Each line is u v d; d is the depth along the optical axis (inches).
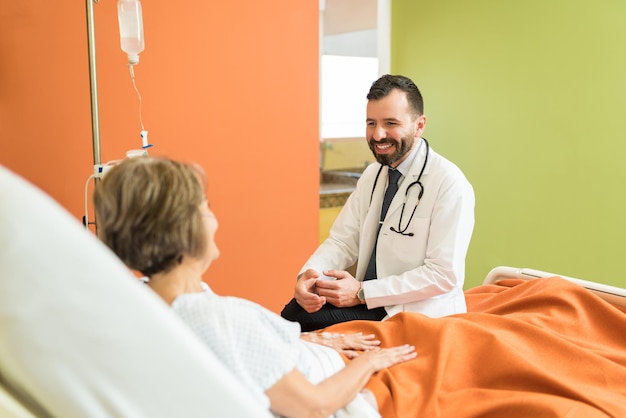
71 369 36.7
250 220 122.0
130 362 37.6
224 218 119.1
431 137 157.9
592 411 53.0
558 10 129.1
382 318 85.8
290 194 126.1
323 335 62.9
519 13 135.8
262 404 45.1
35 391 37.4
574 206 131.0
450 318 64.7
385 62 165.5
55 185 105.8
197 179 47.0
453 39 149.5
